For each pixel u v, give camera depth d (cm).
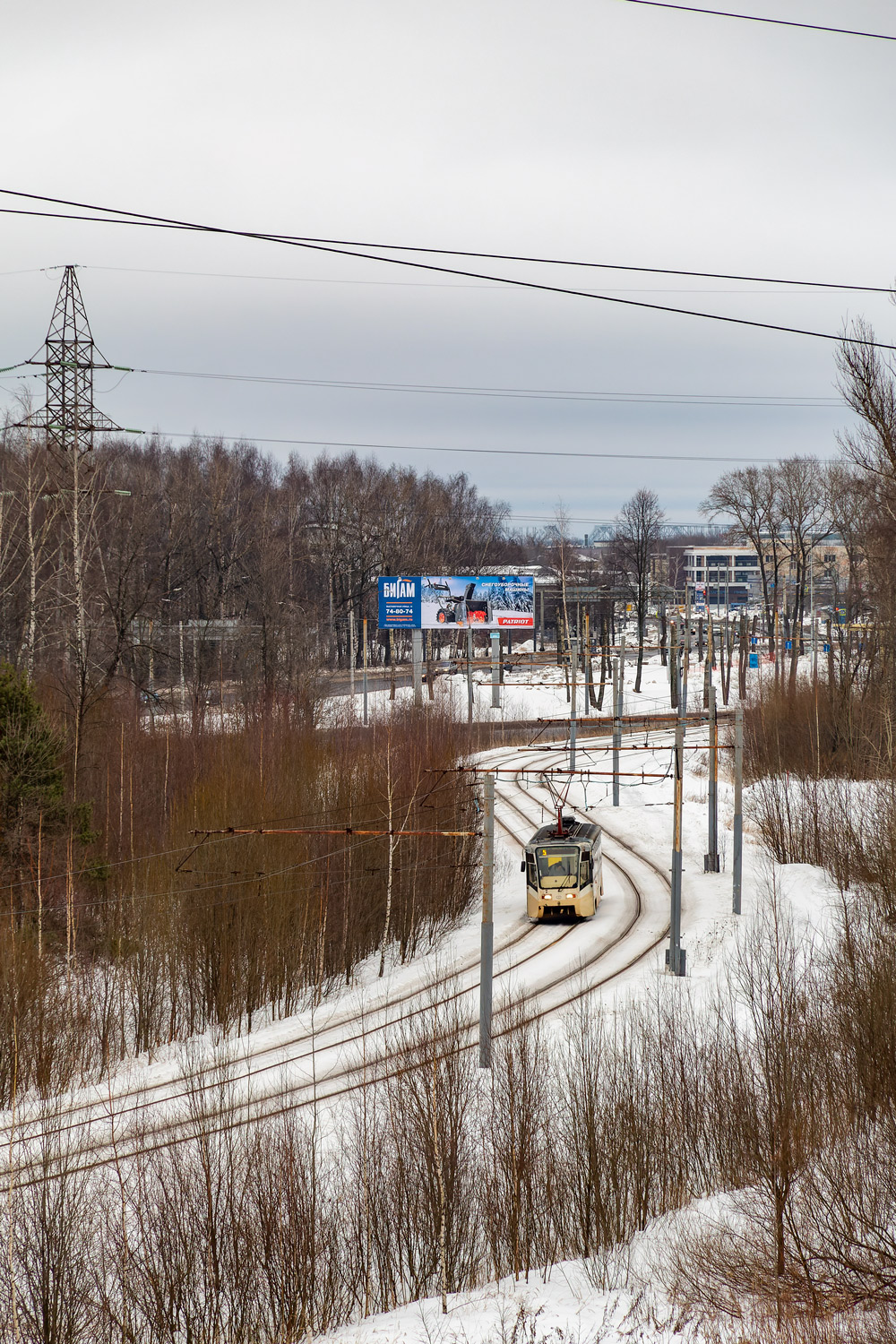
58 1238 3853
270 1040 7056
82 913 8806
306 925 8375
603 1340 3322
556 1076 4919
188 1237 3956
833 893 8500
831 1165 3856
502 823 12850
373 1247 4159
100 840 9956
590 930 8850
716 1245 3788
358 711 17450
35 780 8756
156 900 8419
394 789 9594
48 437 10888
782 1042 4175
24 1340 3675
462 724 16250
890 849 7319
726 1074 4606
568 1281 3812
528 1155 4216
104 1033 7094
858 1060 4525
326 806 9644
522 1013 5578
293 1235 3947
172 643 17225
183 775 11156
